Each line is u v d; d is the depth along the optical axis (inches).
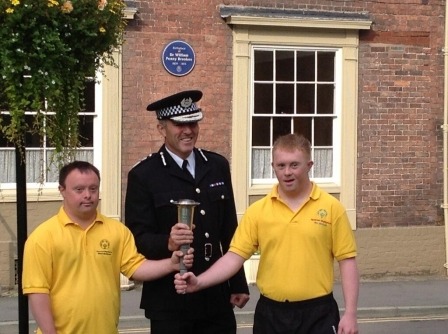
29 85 189.9
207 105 465.1
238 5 468.8
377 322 406.9
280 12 472.7
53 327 179.0
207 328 218.8
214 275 195.3
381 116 497.7
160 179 213.8
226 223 222.4
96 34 194.4
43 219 438.6
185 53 458.9
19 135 195.6
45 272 179.3
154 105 214.4
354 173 493.0
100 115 447.2
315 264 193.0
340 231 194.5
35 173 434.3
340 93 489.7
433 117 506.6
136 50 451.2
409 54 501.0
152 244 205.8
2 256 434.3
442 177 507.8
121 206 452.8
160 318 212.1
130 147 453.4
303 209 193.9
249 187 474.0
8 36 186.7
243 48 468.8
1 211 434.3
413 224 505.0
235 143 469.7
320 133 492.4
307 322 192.2
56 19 189.2
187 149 213.9
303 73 486.0
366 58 494.0
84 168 182.7
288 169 191.6
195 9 460.8
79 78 198.4
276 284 193.9
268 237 194.7
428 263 507.8
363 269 497.4
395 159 500.7
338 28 482.3
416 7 501.0
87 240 183.3
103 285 182.9
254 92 478.0
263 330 195.9
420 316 422.6
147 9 452.1
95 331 180.7
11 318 386.0
